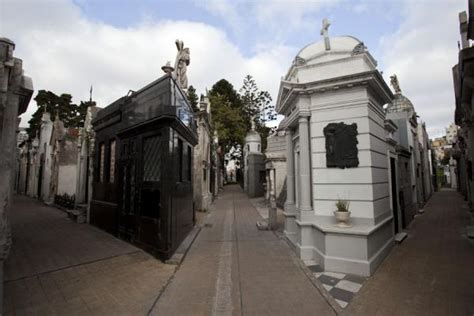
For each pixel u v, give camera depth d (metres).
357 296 3.71
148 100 6.07
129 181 6.77
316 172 5.40
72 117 33.31
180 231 6.50
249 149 24.73
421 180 15.14
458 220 10.13
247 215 12.00
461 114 7.55
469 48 3.25
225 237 7.61
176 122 5.86
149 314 3.23
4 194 2.69
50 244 6.42
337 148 5.18
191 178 8.66
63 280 4.24
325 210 5.26
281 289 3.96
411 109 12.38
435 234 7.84
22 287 3.94
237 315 3.21
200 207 13.41
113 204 7.54
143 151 6.32
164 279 4.36
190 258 5.57
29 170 25.70
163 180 5.49
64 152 16.30
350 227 4.80
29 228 8.53
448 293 3.78
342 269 4.64
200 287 4.05
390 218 6.08
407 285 4.08
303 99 5.60
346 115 5.20
